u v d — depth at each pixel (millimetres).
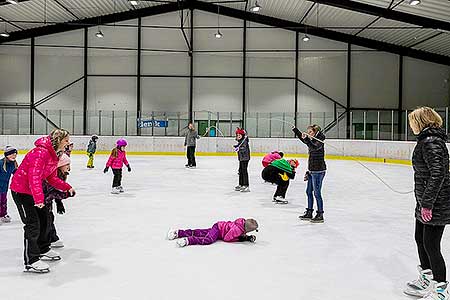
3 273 3572
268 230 5293
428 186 2814
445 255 4316
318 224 5703
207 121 21188
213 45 22578
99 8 20953
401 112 19531
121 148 8148
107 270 3674
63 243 4539
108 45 22516
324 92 22484
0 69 22422
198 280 3457
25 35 22328
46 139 3514
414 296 3191
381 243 4762
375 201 7863
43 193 3631
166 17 22516
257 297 3125
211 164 15477
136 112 20922
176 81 22578
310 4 18781
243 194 8312
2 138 19906
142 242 4617
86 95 22547
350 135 19656
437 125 2945
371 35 21422
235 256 4141
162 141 20625
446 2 14883
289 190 9062
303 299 3105
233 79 22594
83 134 21016
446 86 22016
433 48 21172
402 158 16750
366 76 22328
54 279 3438
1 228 5215
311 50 22453
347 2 16594
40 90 22500
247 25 22516
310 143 5656
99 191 8500
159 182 10070
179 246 4441
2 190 5438
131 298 3064
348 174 12836
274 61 22578
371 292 3266
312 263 3975
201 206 6914
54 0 18859
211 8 22344
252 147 20594
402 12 16516
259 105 22609
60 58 22516
